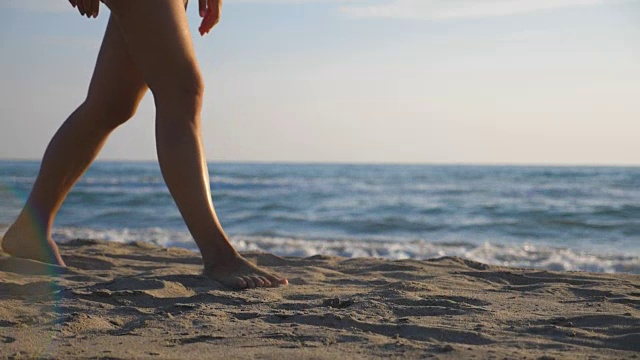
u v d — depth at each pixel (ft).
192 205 10.29
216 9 11.71
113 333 7.05
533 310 8.20
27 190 74.43
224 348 6.31
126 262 13.25
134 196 64.03
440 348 6.21
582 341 6.57
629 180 106.22
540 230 41.19
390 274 11.88
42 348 6.33
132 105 11.82
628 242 35.29
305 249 30.35
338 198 69.05
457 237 38.47
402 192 79.82
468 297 9.02
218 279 10.19
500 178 118.21
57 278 10.71
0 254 12.44
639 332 6.88
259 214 50.96
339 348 6.28
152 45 10.23
